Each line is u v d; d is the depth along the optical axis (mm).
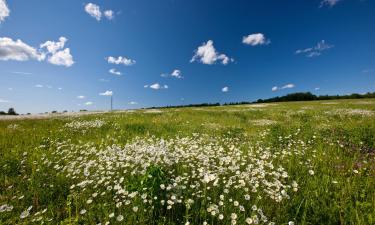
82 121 15922
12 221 3883
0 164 6305
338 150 7398
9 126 14586
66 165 6234
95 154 7504
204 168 5391
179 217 3887
